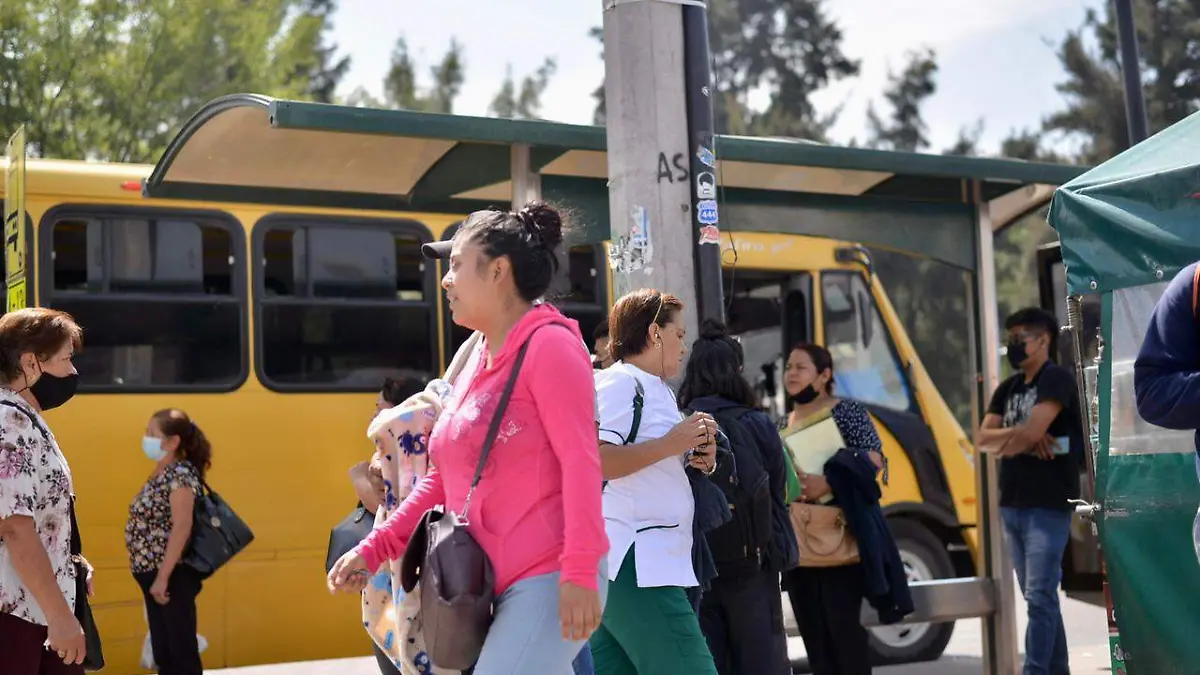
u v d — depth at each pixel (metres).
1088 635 10.98
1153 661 5.24
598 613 3.33
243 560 8.63
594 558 3.33
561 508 3.49
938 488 10.35
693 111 6.05
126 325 8.52
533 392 3.47
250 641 8.62
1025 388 7.62
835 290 10.59
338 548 5.73
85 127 19.12
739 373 5.65
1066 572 10.56
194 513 7.43
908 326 36.44
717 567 5.34
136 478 8.38
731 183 7.47
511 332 3.57
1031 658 7.30
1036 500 7.37
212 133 7.02
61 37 18.67
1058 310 10.88
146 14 19.52
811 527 6.53
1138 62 10.38
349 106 6.04
